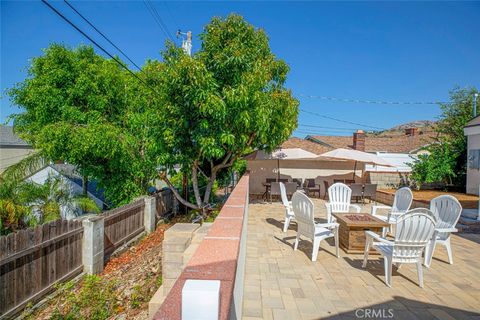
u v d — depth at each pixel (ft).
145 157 35.29
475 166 48.16
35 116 43.55
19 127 48.16
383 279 15.06
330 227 19.47
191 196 44.50
